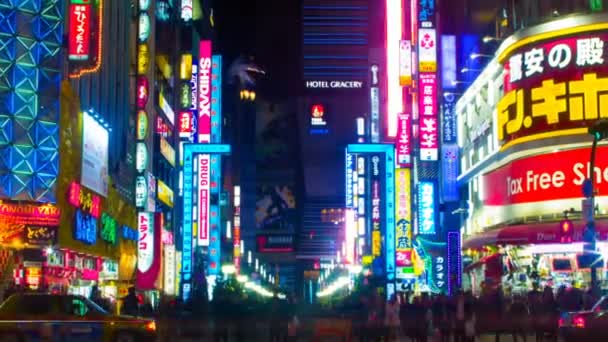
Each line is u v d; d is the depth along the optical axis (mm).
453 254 49938
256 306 31844
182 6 86500
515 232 44281
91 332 22078
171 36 79750
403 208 55188
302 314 35938
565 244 43500
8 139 36469
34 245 36250
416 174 57969
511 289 46219
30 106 37062
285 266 169500
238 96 151375
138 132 60562
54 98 37844
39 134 37188
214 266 77625
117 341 22234
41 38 37781
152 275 47688
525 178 46125
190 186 61906
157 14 70875
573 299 32844
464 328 29438
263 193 165750
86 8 38875
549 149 44844
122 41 56750
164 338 31344
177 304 36594
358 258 87875
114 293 51094
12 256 35344
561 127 44094
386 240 52719
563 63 44281
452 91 58312
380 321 32562
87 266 45938
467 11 58000
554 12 44906
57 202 37688
